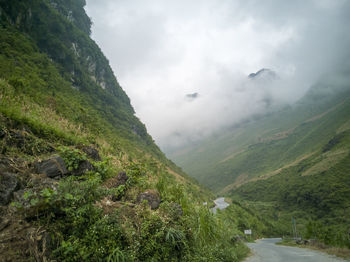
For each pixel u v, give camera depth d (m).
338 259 10.33
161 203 5.55
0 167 3.62
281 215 95.12
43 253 2.74
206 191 113.69
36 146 4.94
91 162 5.52
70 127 9.51
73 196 3.54
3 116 4.93
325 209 84.69
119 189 5.05
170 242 4.30
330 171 104.06
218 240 7.52
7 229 2.75
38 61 63.12
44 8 98.12
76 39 117.19
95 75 131.75
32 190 3.31
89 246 3.12
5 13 69.25
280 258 11.10
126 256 3.30
